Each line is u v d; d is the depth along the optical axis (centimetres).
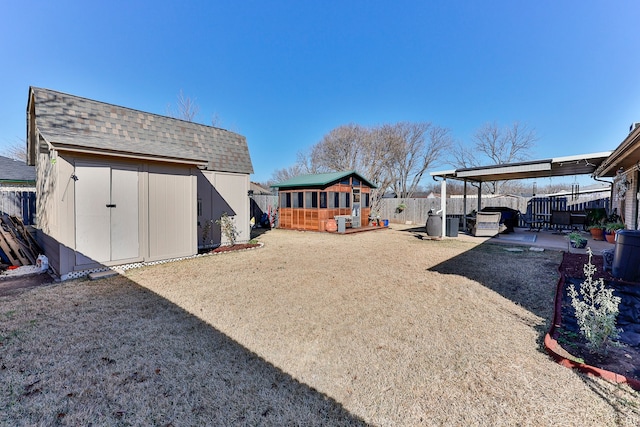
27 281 494
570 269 550
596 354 247
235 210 913
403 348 270
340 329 311
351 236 1145
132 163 578
